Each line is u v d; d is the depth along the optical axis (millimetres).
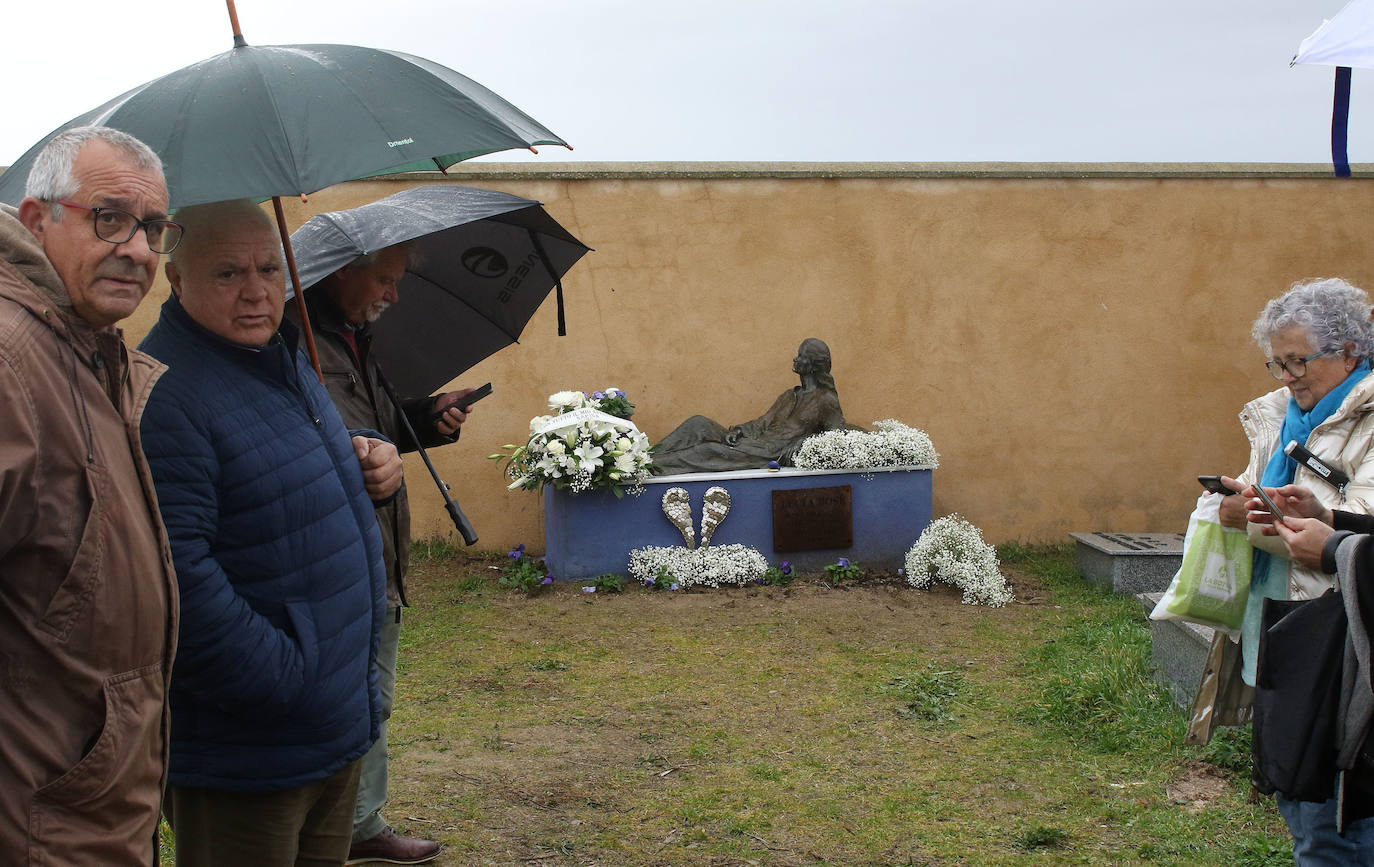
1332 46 2785
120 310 1948
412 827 4109
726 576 7750
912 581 7820
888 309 9148
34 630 1844
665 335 8969
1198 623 3100
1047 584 8031
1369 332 2836
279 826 2443
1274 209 9367
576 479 7652
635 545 7918
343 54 2660
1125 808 4195
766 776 4586
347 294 3479
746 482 8000
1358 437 2795
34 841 1847
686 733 5102
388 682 3625
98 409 1946
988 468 9289
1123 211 9273
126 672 1965
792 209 9031
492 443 8875
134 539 1962
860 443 8055
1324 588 2846
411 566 8430
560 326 4422
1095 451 9359
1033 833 3979
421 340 4363
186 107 2389
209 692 2266
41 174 1938
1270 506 2684
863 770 4641
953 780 4516
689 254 8961
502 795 4406
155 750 2043
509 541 8898
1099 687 5277
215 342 2402
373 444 2781
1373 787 2477
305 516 2404
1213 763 4520
